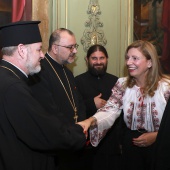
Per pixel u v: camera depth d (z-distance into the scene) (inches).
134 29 164.1
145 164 87.3
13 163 66.6
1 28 72.1
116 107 96.8
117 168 124.0
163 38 169.0
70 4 152.4
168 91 86.1
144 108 87.6
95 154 123.4
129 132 90.9
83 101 120.5
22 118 66.1
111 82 133.1
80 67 155.9
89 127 94.8
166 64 169.8
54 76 108.7
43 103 91.5
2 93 66.7
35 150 70.4
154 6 166.4
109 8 159.3
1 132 66.9
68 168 117.1
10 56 72.0
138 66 86.0
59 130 69.1
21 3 136.3
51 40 110.1
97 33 157.8
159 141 75.4
